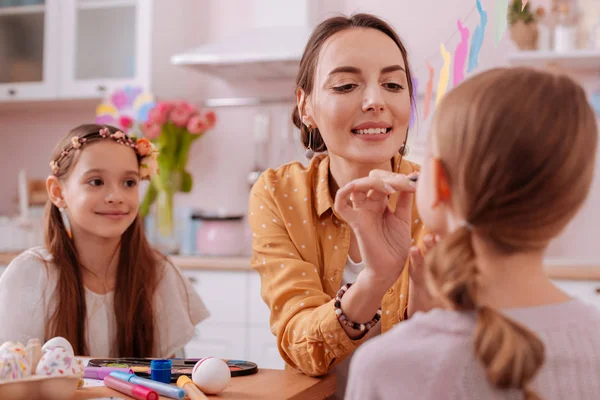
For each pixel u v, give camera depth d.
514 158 0.65
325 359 1.04
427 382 0.65
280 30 3.01
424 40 2.92
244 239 3.09
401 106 1.17
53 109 3.51
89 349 1.46
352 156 1.16
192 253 2.97
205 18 3.36
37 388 0.85
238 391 0.98
